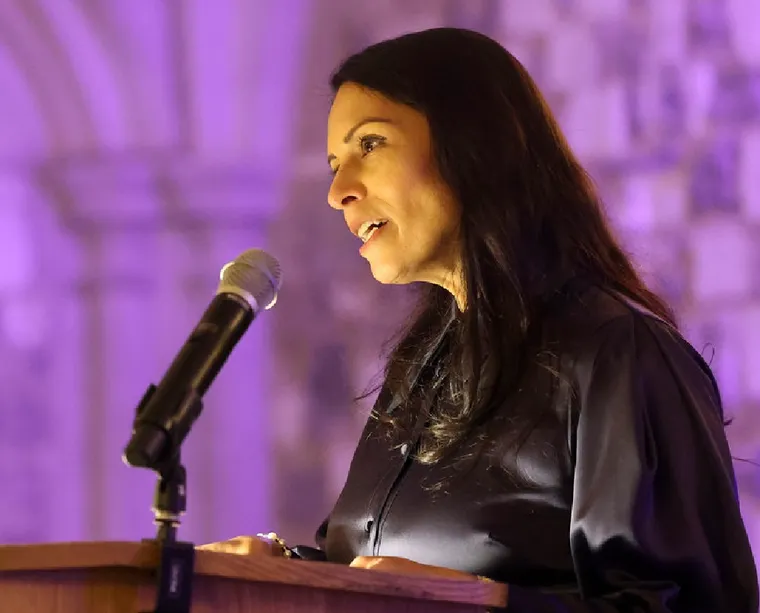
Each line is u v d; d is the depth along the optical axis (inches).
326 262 776.3
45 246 824.3
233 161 783.1
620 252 201.6
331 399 767.1
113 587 121.6
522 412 177.0
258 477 771.4
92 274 817.5
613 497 161.6
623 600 154.6
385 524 184.9
